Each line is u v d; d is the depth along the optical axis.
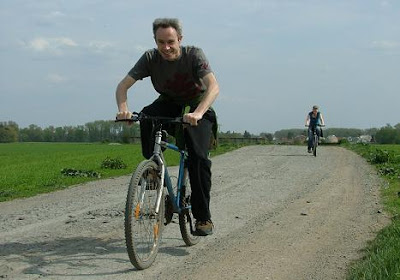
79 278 5.30
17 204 10.94
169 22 5.91
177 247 6.60
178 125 6.16
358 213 8.76
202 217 6.24
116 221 8.46
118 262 5.89
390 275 4.67
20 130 110.12
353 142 36.22
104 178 16.25
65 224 8.26
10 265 5.75
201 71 5.99
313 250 6.37
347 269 5.53
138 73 6.16
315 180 13.81
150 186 5.70
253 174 15.65
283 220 8.34
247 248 6.53
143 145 6.11
